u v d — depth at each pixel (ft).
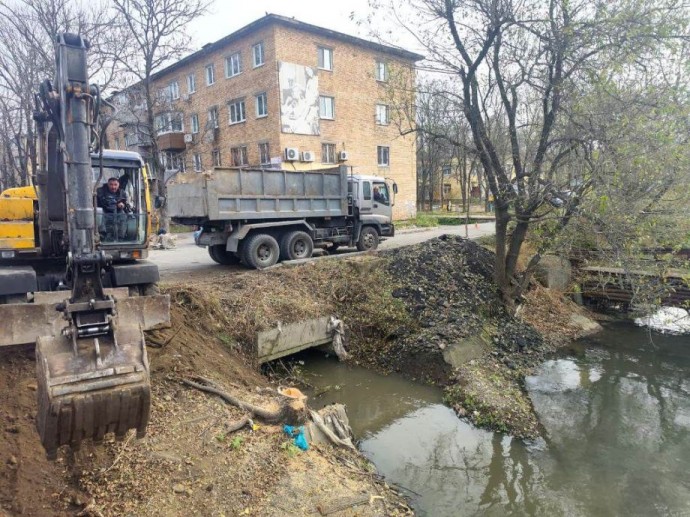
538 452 22.76
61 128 12.42
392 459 21.80
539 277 45.50
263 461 16.80
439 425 24.90
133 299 19.13
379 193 48.21
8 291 19.51
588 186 30.71
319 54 80.18
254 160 81.71
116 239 22.91
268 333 28.60
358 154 86.99
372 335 33.91
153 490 14.71
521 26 31.55
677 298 39.19
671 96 28.89
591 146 31.04
